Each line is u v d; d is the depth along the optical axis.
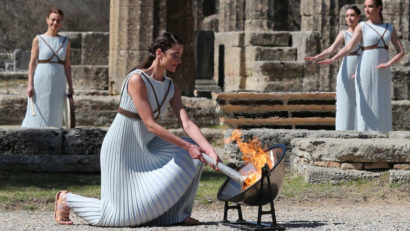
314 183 8.84
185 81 15.75
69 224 6.18
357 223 6.39
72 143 9.55
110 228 5.92
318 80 18.64
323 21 24.69
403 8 22.52
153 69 6.06
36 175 9.17
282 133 10.25
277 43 20.19
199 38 23.50
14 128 9.50
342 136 10.15
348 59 11.14
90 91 17.72
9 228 5.93
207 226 6.00
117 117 6.08
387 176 8.72
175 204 6.10
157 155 6.09
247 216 7.12
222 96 14.03
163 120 14.33
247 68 20.08
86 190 8.30
